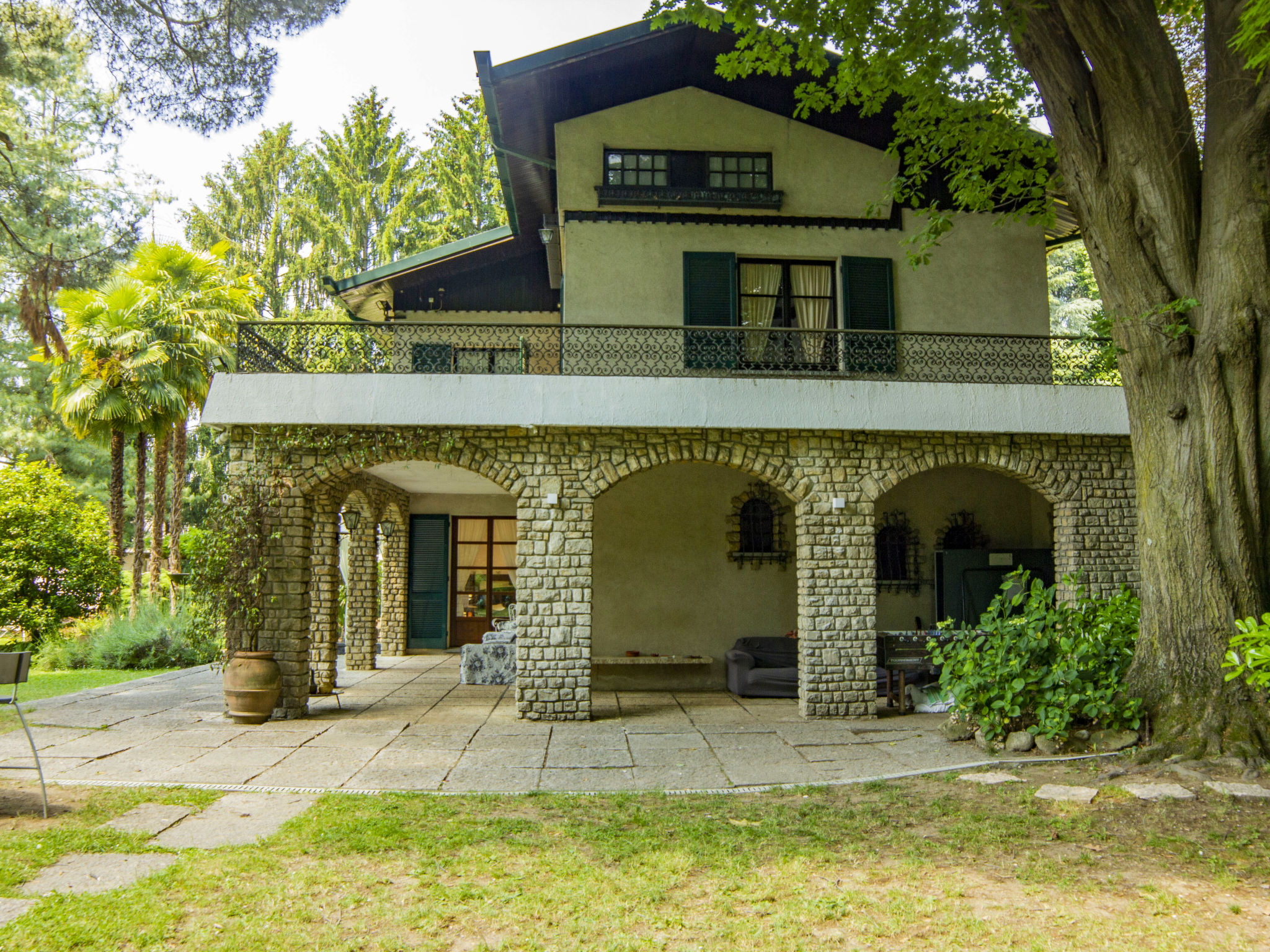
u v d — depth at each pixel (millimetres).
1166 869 4492
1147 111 7207
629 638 11992
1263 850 4730
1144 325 7328
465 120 27312
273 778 6672
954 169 10680
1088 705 7156
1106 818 5348
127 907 3873
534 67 10297
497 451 9719
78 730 8461
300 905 3984
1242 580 6820
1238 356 6926
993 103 9250
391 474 13203
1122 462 10539
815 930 3770
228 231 28953
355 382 9453
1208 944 3584
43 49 8602
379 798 6074
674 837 5168
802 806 5926
